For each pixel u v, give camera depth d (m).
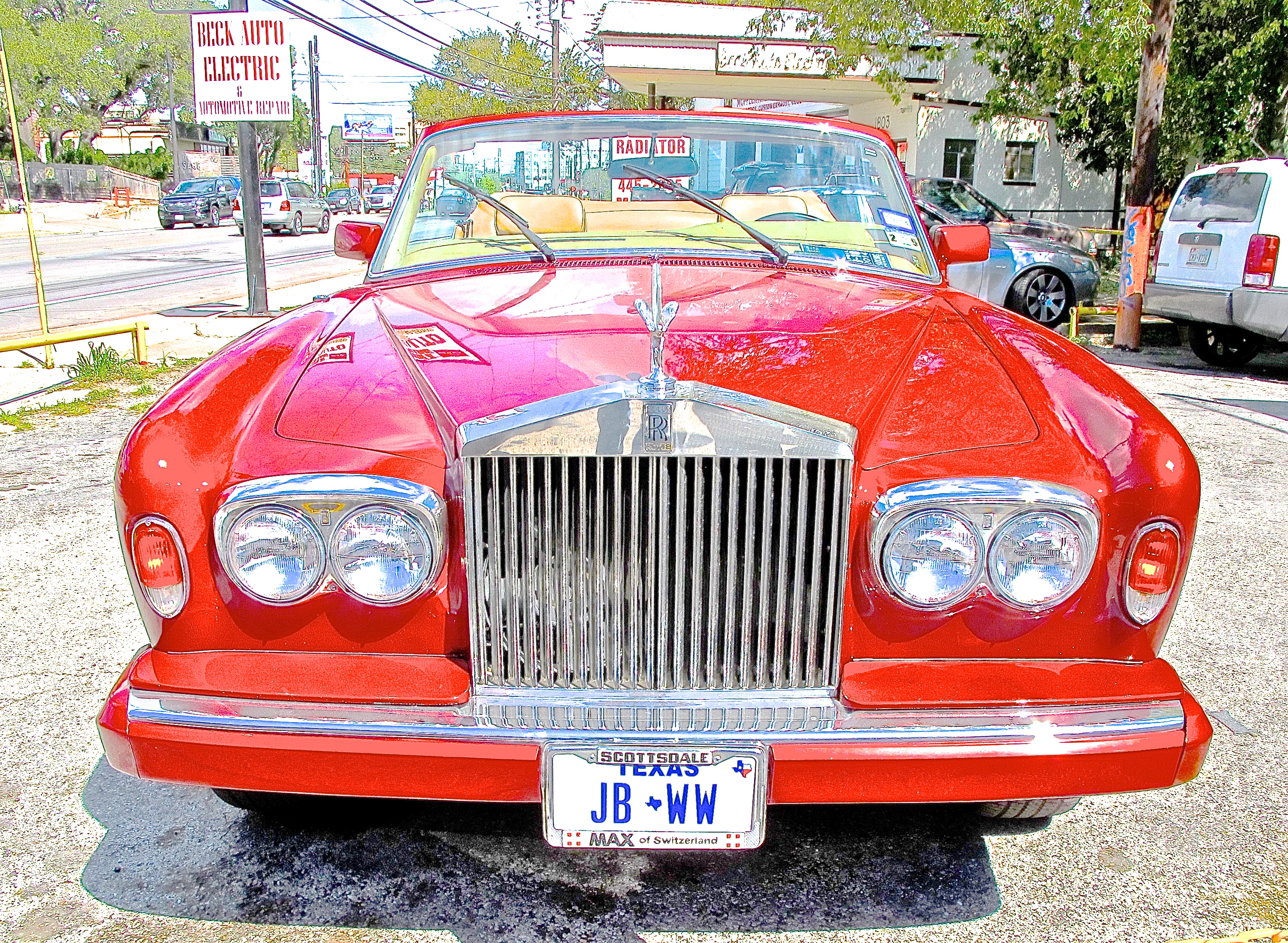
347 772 1.77
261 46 9.70
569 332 2.20
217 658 1.84
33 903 2.09
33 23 43.59
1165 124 13.84
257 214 10.41
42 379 7.45
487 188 3.14
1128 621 1.85
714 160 3.12
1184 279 8.13
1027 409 1.99
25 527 4.31
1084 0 10.59
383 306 2.58
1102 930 2.04
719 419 1.71
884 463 1.83
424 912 2.08
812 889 2.16
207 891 2.13
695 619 1.79
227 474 1.83
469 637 1.80
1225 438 5.93
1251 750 2.71
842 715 1.79
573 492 1.76
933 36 13.77
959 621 1.83
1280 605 3.64
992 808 2.30
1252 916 2.08
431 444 1.86
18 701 2.91
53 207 37.03
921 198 11.18
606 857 2.26
